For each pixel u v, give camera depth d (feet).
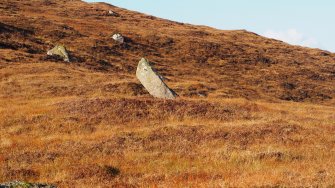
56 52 240.32
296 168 60.29
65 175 60.44
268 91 278.67
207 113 114.62
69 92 156.04
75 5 495.82
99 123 102.58
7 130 96.68
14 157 73.05
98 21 415.03
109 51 297.53
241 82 288.92
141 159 72.13
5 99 141.08
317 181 45.70
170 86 209.15
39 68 192.95
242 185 44.86
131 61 286.25
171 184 49.52
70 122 101.50
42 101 133.49
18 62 205.05
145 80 158.30
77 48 283.59
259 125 99.50
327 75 358.23
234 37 459.73
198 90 208.33
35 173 63.41
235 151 75.41
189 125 100.17
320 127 105.50
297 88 299.58
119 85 172.45
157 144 82.94
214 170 62.69
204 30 477.36
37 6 445.37
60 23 343.67
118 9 540.52
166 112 112.98
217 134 90.58
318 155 73.41
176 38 376.07
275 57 386.93
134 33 368.89
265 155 71.51
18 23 308.81
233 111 120.57
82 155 75.05
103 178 58.59
